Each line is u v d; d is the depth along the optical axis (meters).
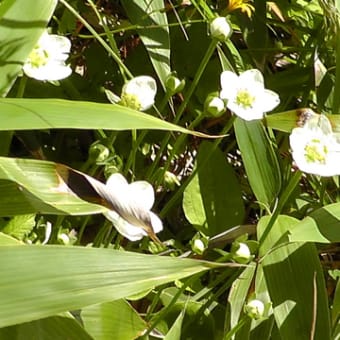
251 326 0.43
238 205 0.52
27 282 0.28
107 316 0.37
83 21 0.45
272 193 0.48
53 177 0.32
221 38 0.44
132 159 0.44
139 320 0.37
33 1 0.37
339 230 0.42
